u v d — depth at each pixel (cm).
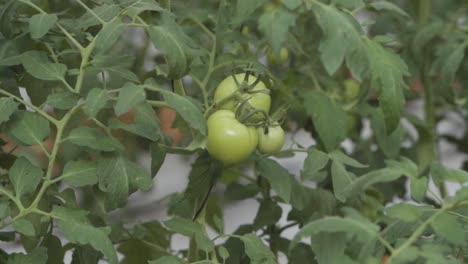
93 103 98
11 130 101
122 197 102
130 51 180
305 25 171
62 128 102
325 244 92
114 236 130
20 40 111
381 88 109
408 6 185
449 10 213
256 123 114
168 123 170
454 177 95
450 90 185
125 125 104
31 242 114
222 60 121
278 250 147
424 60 179
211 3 177
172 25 104
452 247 98
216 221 116
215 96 115
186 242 230
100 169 102
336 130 134
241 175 151
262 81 122
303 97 139
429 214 99
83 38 109
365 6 123
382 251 98
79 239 95
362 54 109
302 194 133
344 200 118
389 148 149
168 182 243
